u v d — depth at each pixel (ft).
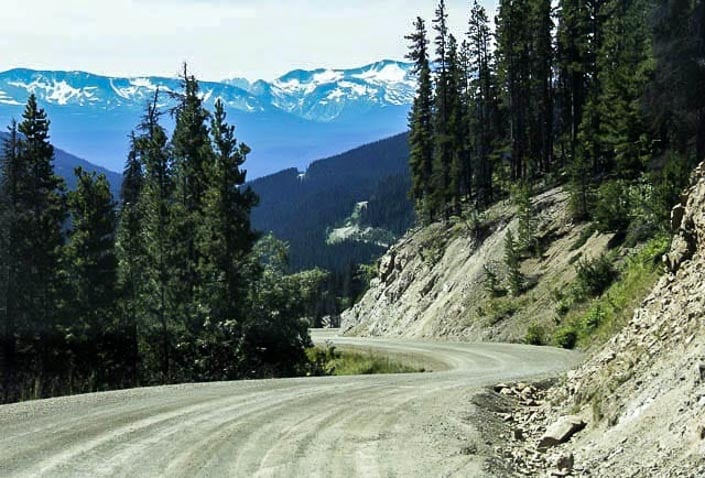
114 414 40.75
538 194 176.14
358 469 28.04
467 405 46.14
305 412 42.63
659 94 106.73
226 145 108.58
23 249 111.04
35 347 113.39
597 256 122.83
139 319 112.98
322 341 162.81
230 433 35.35
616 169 140.56
